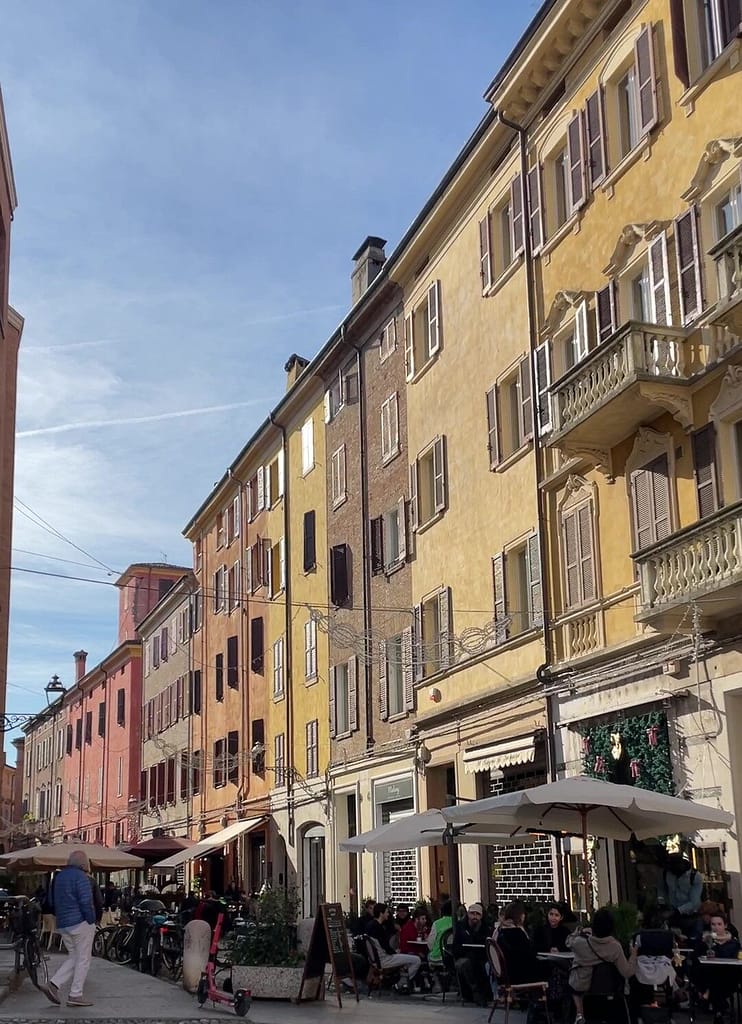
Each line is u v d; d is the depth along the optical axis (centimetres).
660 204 1992
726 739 1723
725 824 1493
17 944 1820
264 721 4378
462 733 2683
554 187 2388
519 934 1448
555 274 2339
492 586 2556
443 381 2902
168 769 5772
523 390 2461
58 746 8662
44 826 8619
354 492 3547
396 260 3133
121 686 6931
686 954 1420
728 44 1811
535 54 2333
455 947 1747
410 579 3080
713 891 1739
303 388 4006
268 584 4403
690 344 1875
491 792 2575
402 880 2967
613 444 2078
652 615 1753
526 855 2352
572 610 2192
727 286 1672
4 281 2733
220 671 5022
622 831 1691
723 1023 1341
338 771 3538
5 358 2952
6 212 2731
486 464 2619
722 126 1833
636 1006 1302
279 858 4094
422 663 2808
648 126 2011
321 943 1667
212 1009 1492
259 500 4597
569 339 2316
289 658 4100
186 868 5250
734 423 1777
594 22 2198
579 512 2198
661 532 1916
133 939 2548
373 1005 1645
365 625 3362
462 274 2806
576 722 2141
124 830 6575
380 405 3378
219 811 4831
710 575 1641
